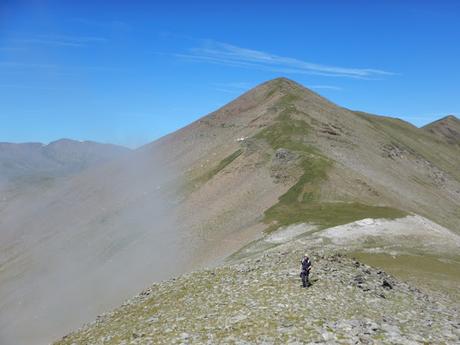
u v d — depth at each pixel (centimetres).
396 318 2150
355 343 1722
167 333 2134
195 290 2898
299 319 2033
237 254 6219
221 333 1980
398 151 17588
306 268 2636
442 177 17825
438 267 4641
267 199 9525
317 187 9119
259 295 2525
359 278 2866
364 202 8600
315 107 18400
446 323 2150
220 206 10306
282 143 13200
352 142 15275
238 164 12644
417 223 6359
